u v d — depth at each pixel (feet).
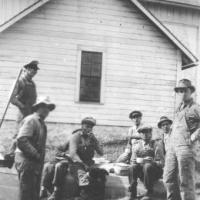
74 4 50.62
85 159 32.17
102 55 51.42
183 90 25.14
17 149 22.48
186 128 24.82
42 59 49.19
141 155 33.53
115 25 52.06
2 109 47.14
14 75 47.96
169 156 25.49
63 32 50.08
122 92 51.85
